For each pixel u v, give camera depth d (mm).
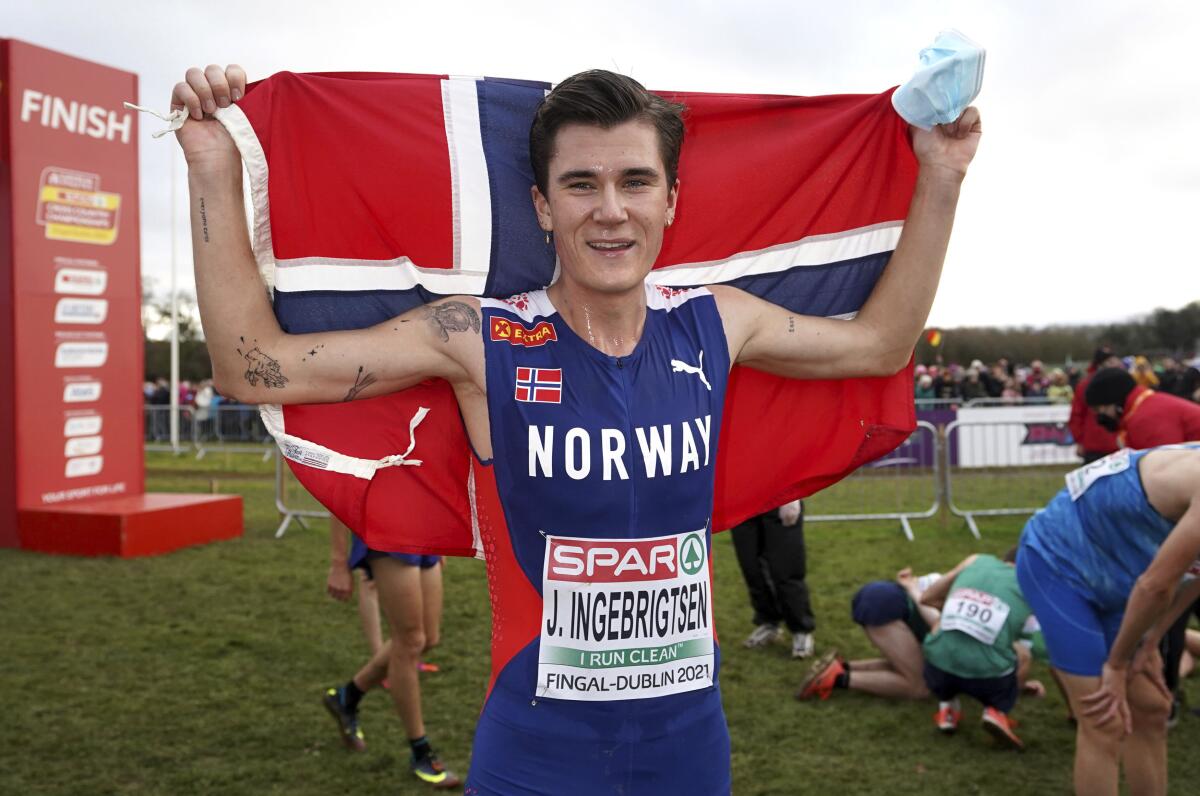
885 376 2293
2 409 8570
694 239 2391
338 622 6078
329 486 2102
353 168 2141
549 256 2271
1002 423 10039
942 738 4312
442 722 4445
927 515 9086
